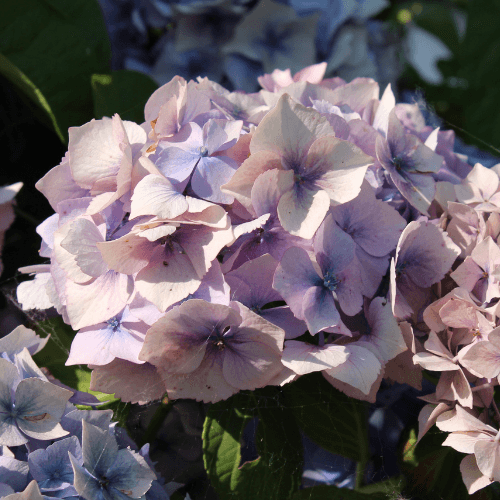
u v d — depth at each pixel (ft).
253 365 2.31
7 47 2.71
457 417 2.31
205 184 2.32
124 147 2.33
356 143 2.43
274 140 2.32
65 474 2.29
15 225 2.74
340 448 2.45
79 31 2.77
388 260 2.38
